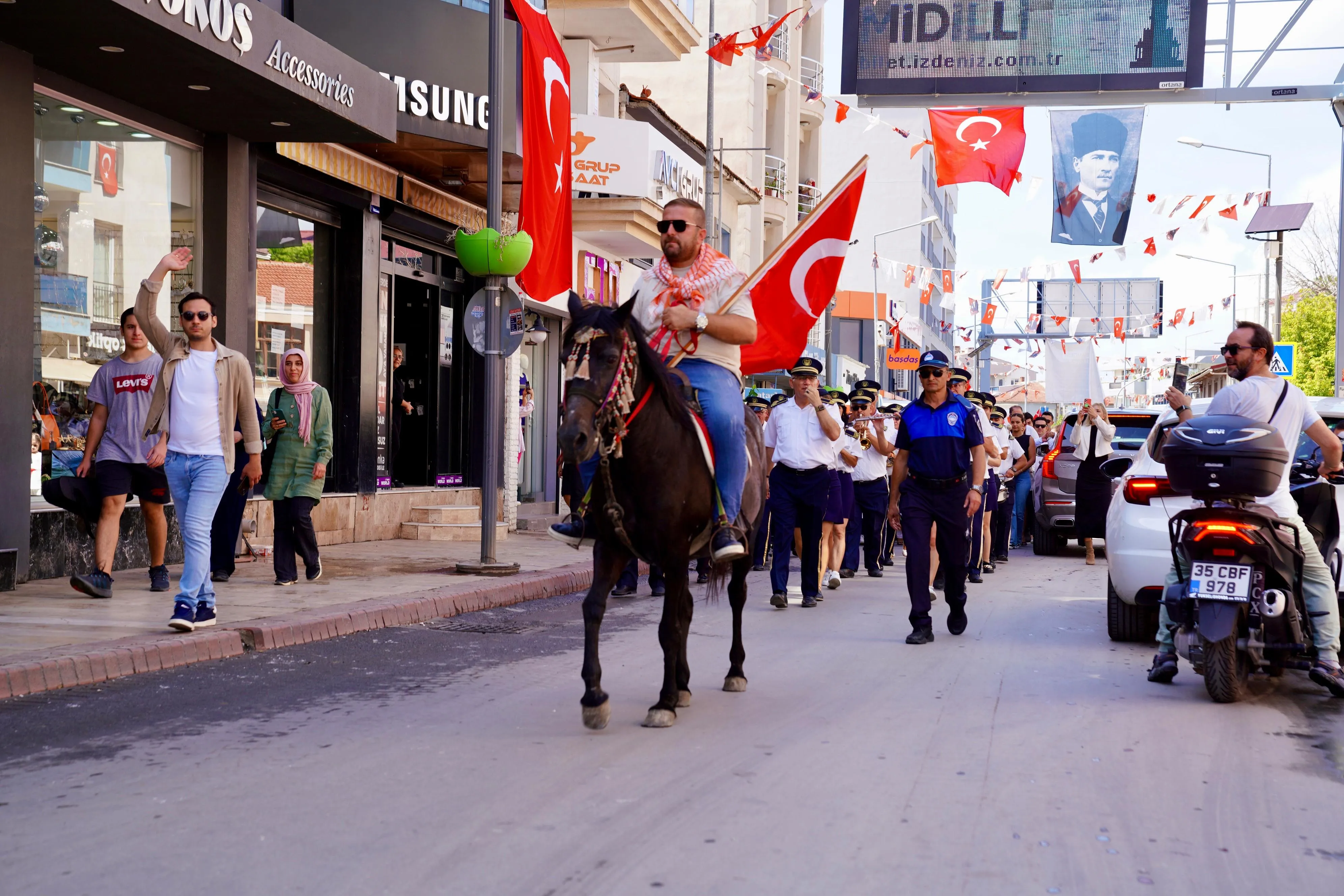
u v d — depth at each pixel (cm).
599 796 489
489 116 1276
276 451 1120
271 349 1510
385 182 1644
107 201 1205
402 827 445
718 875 399
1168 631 773
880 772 534
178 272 1306
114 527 997
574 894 381
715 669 802
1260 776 541
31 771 525
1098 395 2109
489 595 1130
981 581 1434
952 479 934
